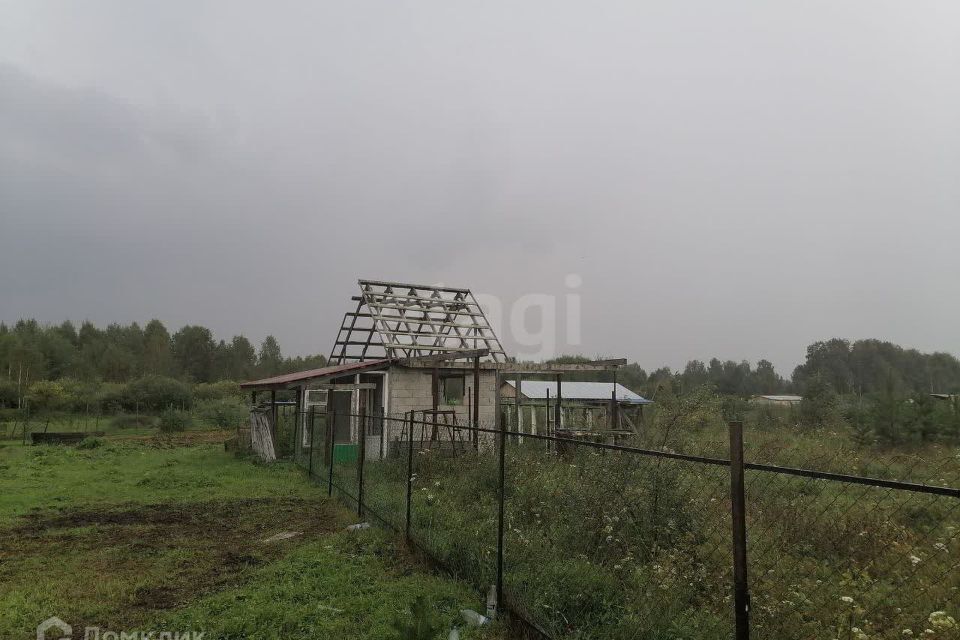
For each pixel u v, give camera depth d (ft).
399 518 24.12
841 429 51.65
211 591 19.13
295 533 26.53
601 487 19.77
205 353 239.30
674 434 27.91
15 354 133.28
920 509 16.85
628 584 15.53
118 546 24.73
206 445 71.15
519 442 39.14
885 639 11.96
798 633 12.46
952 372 167.84
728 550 16.49
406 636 11.25
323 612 16.96
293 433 60.08
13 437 85.40
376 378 59.77
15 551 24.23
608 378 111.96
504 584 16.28
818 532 16.63
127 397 121.60
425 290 65.31
